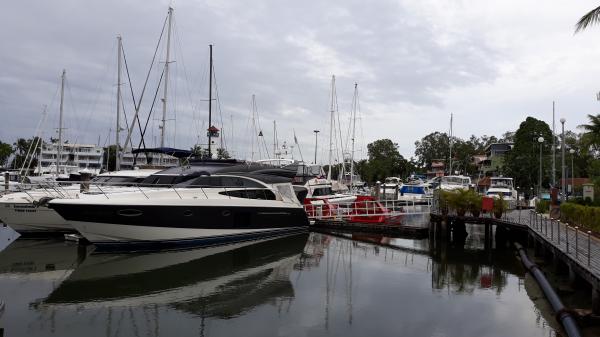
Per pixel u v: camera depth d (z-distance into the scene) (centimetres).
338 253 1911
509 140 10144
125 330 962
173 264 1595
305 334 945
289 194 2414
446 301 1195
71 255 1684
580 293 1191
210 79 3147
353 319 1041
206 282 1373
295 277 1453
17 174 4238
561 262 1398
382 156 9981
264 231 2211
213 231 1928
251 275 1472
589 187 2286
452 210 2428
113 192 1858
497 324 1014
